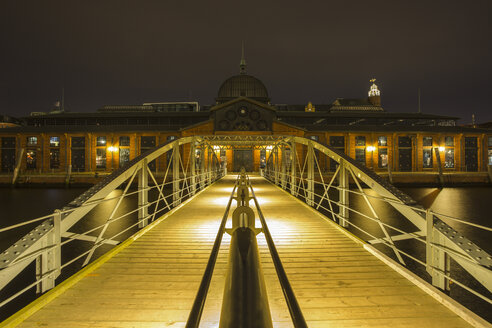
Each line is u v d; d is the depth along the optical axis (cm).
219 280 477
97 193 599
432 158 4594
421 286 443
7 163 4531
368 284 463
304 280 481
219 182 2566
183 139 1363
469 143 4666
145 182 922
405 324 346
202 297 151
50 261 468
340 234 774
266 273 513
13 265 377
